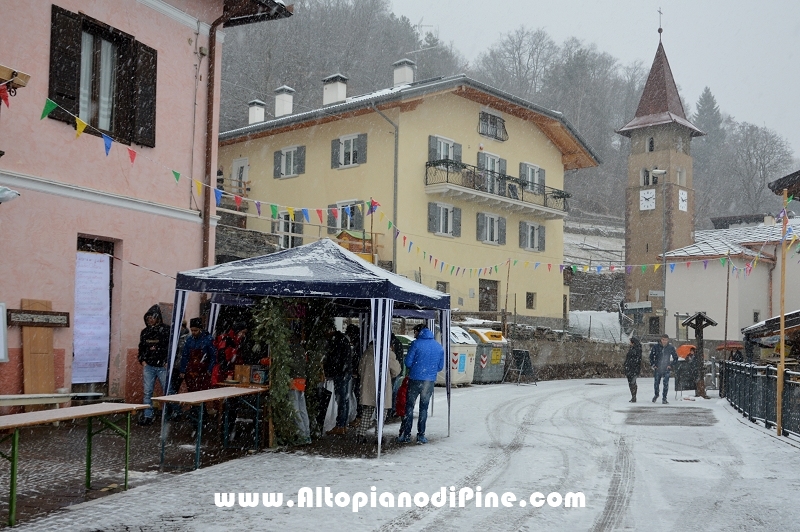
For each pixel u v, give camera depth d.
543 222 38.94
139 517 6.54
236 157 36.75
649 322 44.84
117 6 13.63
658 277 46.97
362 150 31.45
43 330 11.94
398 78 35.59
